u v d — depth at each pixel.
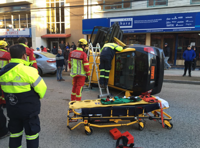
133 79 4.95
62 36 17.47
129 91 5.10
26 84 1.91
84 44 4.17
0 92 3.55
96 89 6.57
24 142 2.82
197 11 10.87
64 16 18.31
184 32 11.75
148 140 2.91
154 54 4.70
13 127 2.07
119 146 2.50
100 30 6.69
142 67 4.73
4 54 4.01
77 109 3.06
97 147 2.70
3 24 19.94
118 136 2.93
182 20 10.79
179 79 8.09
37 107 2.07
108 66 5.21
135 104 3.19
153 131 3.25
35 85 1.96
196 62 12.07
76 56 4.15
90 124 3.04
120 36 6.50
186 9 11.09
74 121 3.23
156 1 11.74
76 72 4.17
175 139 2.95
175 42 12.16
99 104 3.13
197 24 10.52
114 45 5.22
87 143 2.81
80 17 17.48
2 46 4.02
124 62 5.23
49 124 3.49
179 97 5.52
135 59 4.85
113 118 3.08
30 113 1.99
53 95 5.71
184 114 4.07
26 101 1.95
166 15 11.09
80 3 17.27
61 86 7.07
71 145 2.74
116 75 5.50
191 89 6.64
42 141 2.85
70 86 7.07
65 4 17.72
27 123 2.02
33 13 18.33
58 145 2.74
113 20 12.52
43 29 18.81
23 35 18.38
